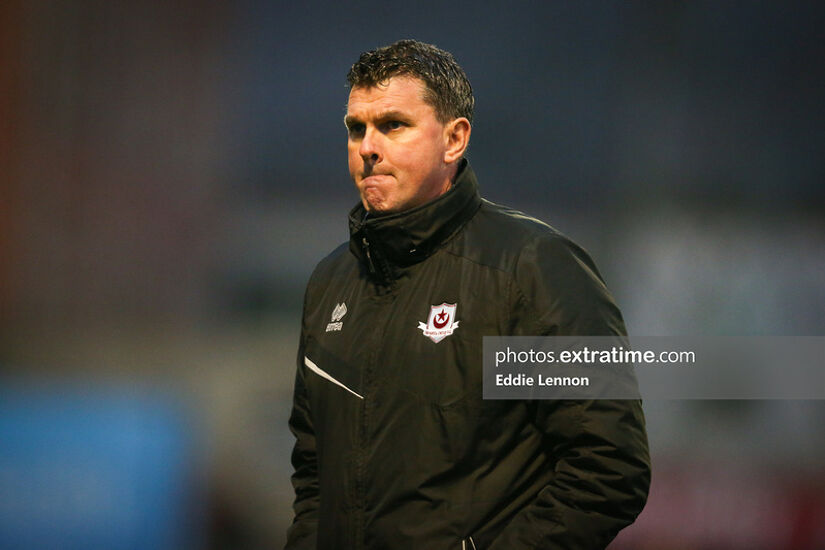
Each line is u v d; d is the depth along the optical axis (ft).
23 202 100.48
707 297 90.22
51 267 99.19
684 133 107.14
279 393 76.13
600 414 21.79
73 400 69.21
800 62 108.37
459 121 24.36
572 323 22.17
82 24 104.58
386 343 23.56
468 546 22.09
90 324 94.48
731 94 107.86
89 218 101.86
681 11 108.17
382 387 23.32
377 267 24.22
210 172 103.45
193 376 77.30
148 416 68.28
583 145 106.52
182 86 105.29
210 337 89.76
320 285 27.04
